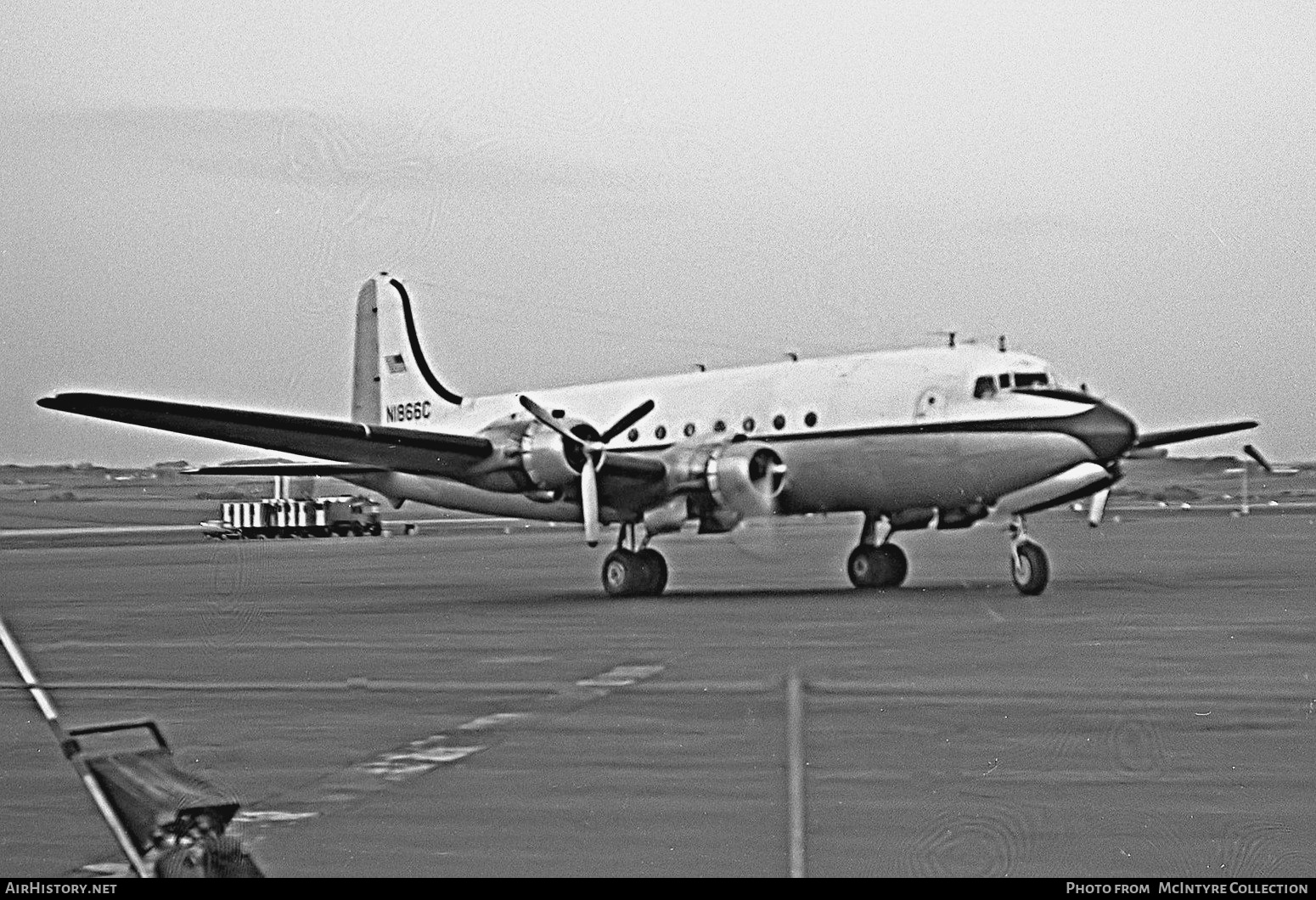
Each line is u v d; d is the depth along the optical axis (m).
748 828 25.23
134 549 199.62
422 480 95.25
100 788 18.28
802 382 82.88
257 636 61.03
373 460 76.75
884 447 78.69
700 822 25.69
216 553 175.62
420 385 105.44
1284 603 70.31
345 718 37.56
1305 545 142.50
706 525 80.19
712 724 35.84
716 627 60.03
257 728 36.25
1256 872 22.27
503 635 58.81
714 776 29.47
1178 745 32.31
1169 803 26.69
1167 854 23.27
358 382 109.38
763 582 97.19
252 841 24.62
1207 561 113.00
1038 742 32.88
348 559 148.00
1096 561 113.19
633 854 23.70
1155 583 86.00
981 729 34.62
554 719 36.84
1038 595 76.12
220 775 29.98
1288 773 29.34
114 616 74.81
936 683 40.84
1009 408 74.81
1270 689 38.56
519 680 44.22
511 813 26.47
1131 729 34.38
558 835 24.91
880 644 51.94
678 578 105.06
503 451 76.62
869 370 80.69
